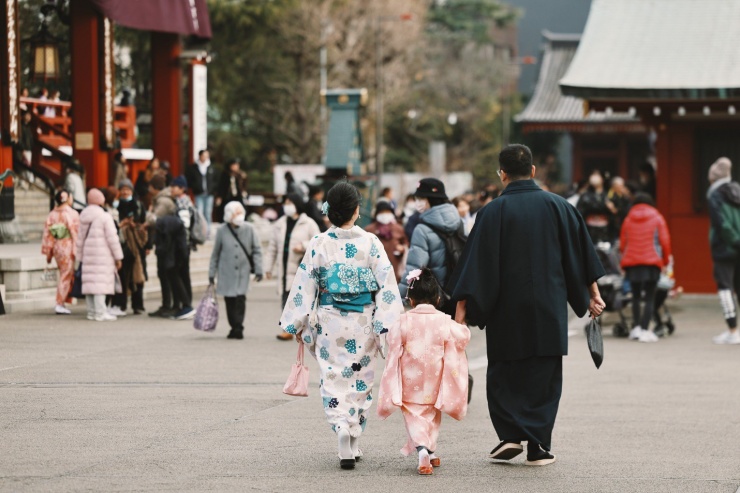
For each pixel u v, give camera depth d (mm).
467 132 90812
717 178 19766
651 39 29219
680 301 27156
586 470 9820
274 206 49281
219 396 13211
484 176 90188
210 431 11203
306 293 9820
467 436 11477
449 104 89875
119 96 49031
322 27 65812
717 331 21703
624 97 27469
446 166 87500
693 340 20312
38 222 29328
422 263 12672
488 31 104812
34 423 11359
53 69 29734
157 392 13359
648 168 29391
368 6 70125
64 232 21109
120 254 20578
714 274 19906
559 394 9938
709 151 28188
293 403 12883
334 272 9781
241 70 67875
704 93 26906
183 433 11062
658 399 13812
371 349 9867
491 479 9430
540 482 9344
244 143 67312
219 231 18750
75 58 30719
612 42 29281
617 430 11781
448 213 12773
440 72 90562
